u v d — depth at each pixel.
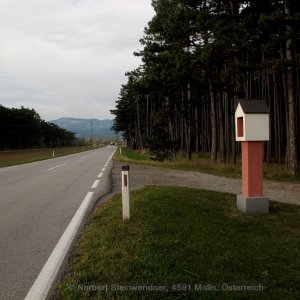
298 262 5.56
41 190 12.62
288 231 7.28
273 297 4.30
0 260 5.36
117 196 10.64
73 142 194.62
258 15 20.52
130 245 5.55
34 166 26.14
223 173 18.78
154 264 4.79
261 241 6.58
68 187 13.35
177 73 23.77
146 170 20.91
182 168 22.06
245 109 8.52
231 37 20.53
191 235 6.45
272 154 36.12
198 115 42.47
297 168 17.97
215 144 26.53
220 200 10.16
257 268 5.23
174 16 25.12
